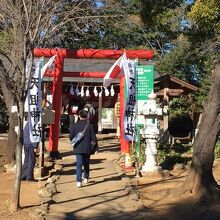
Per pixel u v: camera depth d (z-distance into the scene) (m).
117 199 10.30
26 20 9.30
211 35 23.20
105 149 21.33
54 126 17.83
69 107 27.62
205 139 10.02
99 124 30.44
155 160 13.48
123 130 15.12
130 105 14.94
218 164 15.11
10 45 12.71
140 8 22.95
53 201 10.04
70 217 8.73
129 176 13.30
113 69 16.73
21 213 9.10
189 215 8.66
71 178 13.16
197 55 27.64
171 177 13.07
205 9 18.91
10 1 9.66
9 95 16.17
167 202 9.77
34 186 12.24
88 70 24.27
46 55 18.17
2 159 17.81
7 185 12.55
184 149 19.12
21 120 9.41
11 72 11.30
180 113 27.12
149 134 13.49
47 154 17.70
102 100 30.42
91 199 10.32
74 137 11.76
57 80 18.39
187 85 21.81
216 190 9.90
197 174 10.02
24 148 13.09
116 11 20.72
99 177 13.28
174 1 22.00
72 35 23.36
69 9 15.09
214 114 9.97
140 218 8.58
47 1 10.14
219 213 8.77
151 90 14.50
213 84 10.04
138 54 18.69
